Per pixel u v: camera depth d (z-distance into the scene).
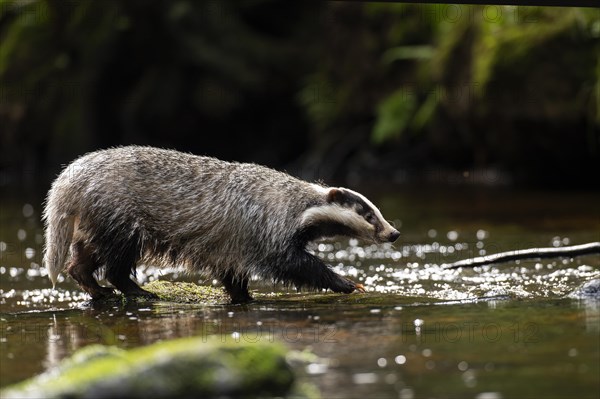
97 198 10.56
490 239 14.94
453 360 6.63
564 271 11.55
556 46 20.44
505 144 22.33
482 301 9.37
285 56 29.25
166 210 10.74
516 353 6.79
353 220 11.03
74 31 30.14
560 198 20.11
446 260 13.28
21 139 30.95
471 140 23.69
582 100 20.16
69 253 11.15
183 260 10.93
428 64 24.53
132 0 28.83
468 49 22.59
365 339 7.45
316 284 10.67
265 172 11.05
